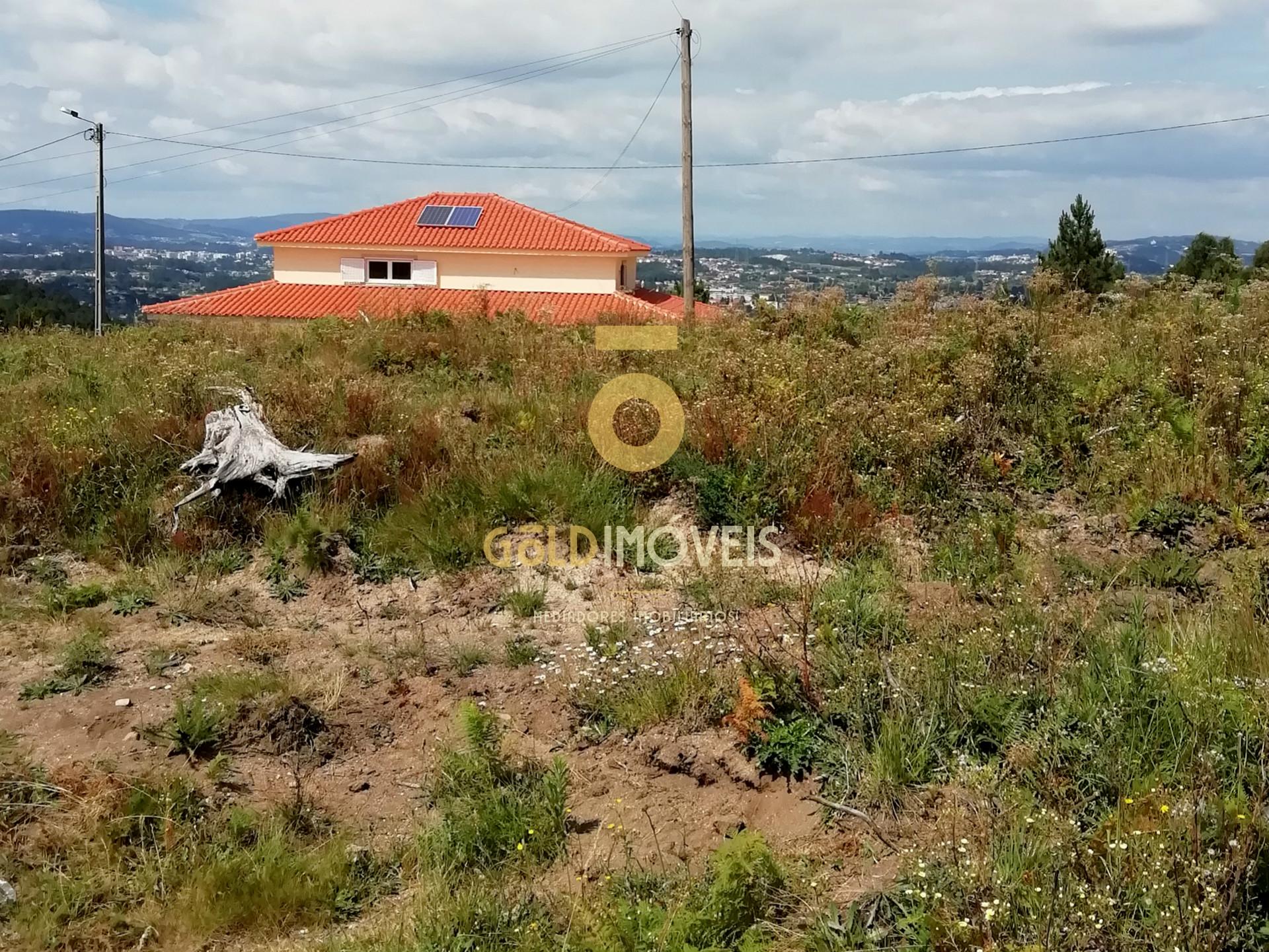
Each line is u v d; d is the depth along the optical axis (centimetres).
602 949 372
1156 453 757
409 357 1151
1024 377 887
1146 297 1257
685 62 2141
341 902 437
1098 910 344
